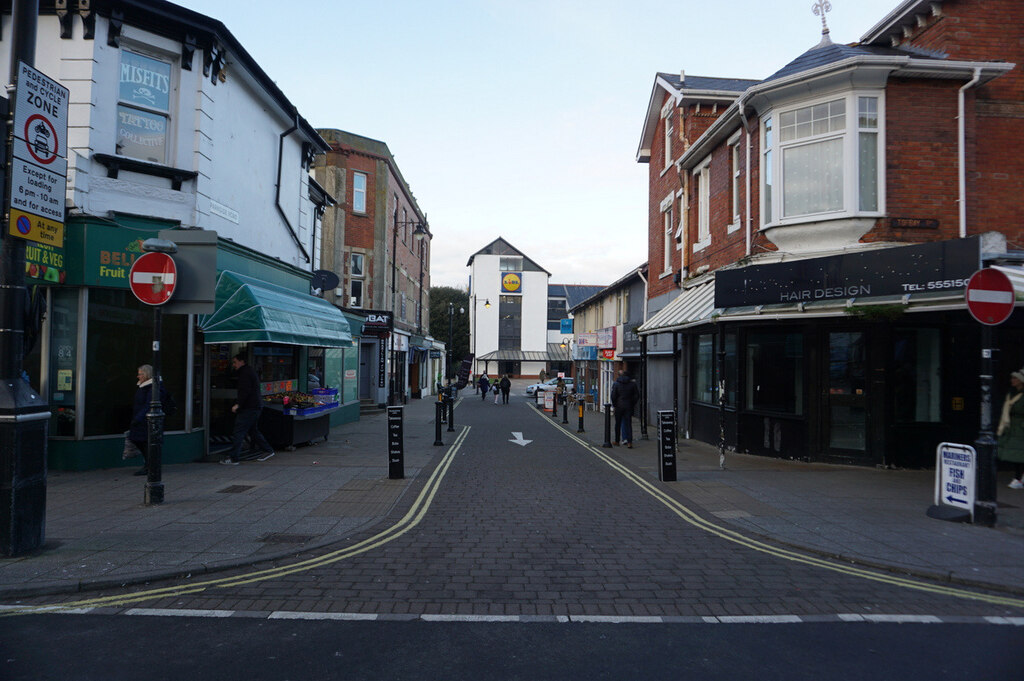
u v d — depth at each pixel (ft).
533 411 100.68
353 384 74.18
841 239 38.50
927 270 32.09
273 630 14.70
